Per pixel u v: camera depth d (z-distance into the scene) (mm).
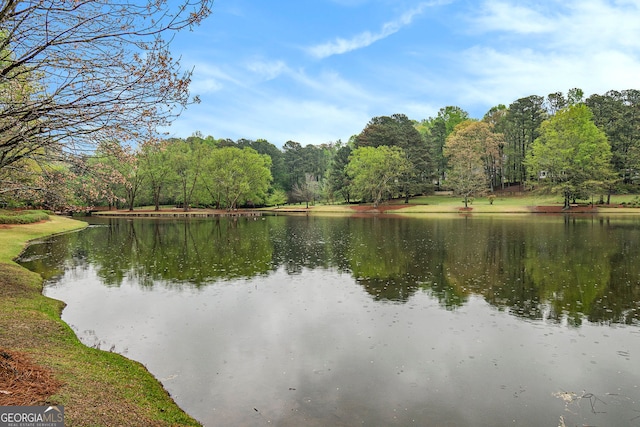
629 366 7680
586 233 28344
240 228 37156
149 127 5527
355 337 9180
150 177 65062
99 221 47812
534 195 62688
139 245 24969
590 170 53250
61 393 5449
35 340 7957
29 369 5996
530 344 8734
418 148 75562
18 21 4965
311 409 6234
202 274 15938
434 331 9523
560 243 23438
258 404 6359
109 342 8898
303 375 7352
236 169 65125
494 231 30766
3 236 26406
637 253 19688
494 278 14789
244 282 14531
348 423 5871
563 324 9953
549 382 7078
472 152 62344
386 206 67688
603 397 6582
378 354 8250
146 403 5949
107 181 6578
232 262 18656
